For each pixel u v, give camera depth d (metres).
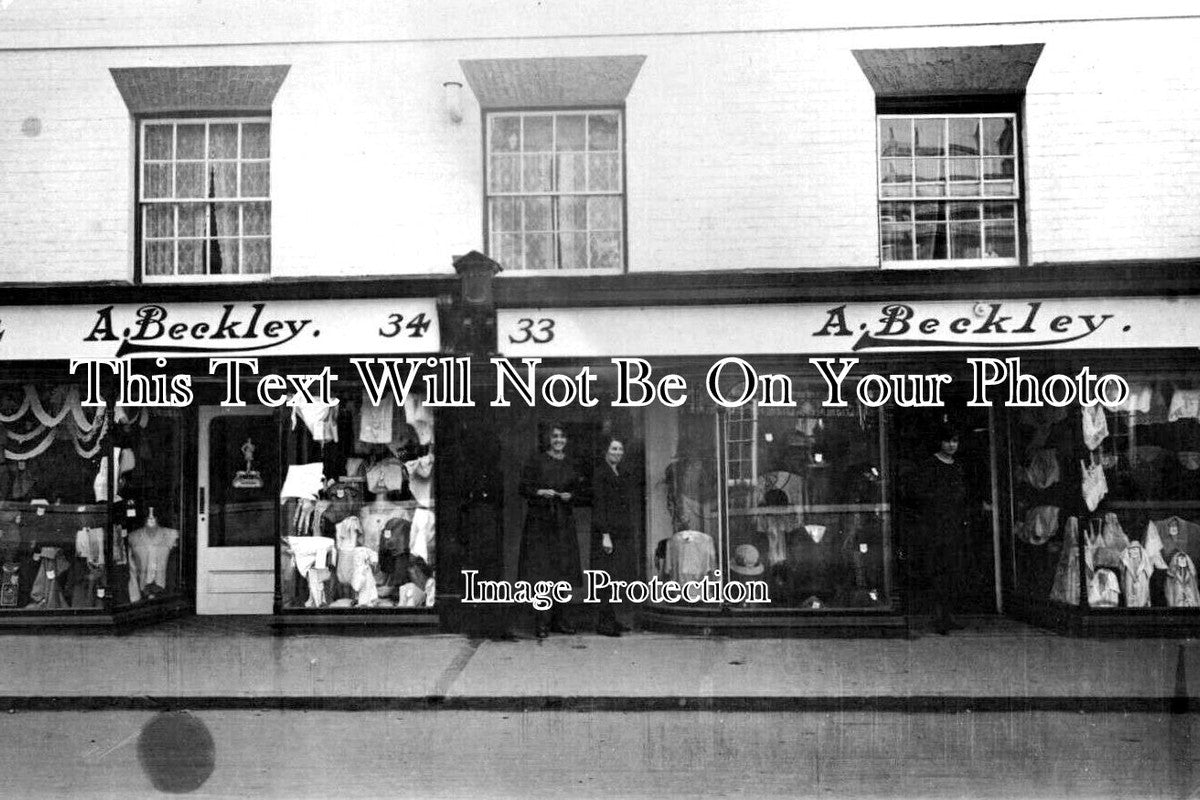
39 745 6.20
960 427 9.91
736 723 6.71
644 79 8.95
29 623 9.07
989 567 9.85
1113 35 8.94
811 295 8.74
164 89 9.22
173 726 6.64
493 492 8.95
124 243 9.24
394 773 5.60
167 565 9.78
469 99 9.02
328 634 8.98
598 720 6.79
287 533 9.09
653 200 8.90
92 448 9.23
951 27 8.97
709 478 8.91
